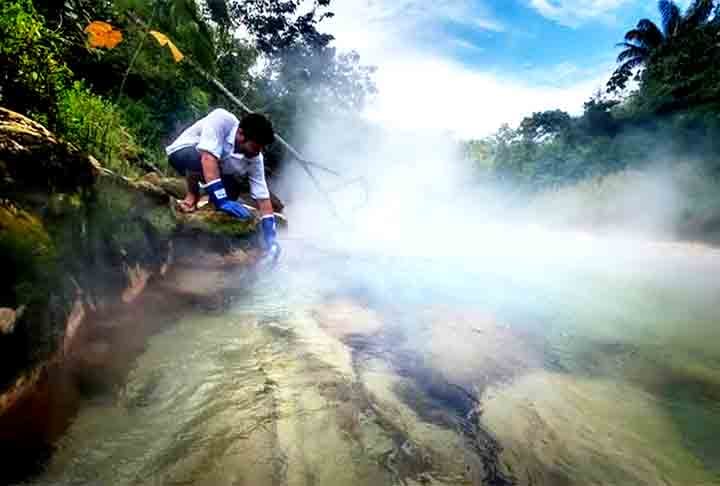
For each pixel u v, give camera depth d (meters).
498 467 1.38
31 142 1.77
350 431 1.49
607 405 1.77
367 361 2.04
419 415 1.63
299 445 1.39
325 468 1.30
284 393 1.69
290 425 1.49
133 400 1.54
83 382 1.57
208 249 3.24
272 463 1.29
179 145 3.44
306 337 2.25
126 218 2.49
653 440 1.55
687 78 16.97
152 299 2.45
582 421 1.65
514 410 1.71
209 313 2.47
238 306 2.65
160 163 6.52
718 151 13.16
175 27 5.01
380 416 1.60
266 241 3.54
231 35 13.34
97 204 2.21
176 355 1.91
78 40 5.95
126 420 1.43
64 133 3.09
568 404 1.77
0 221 1.46
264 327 2.33
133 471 1.21
